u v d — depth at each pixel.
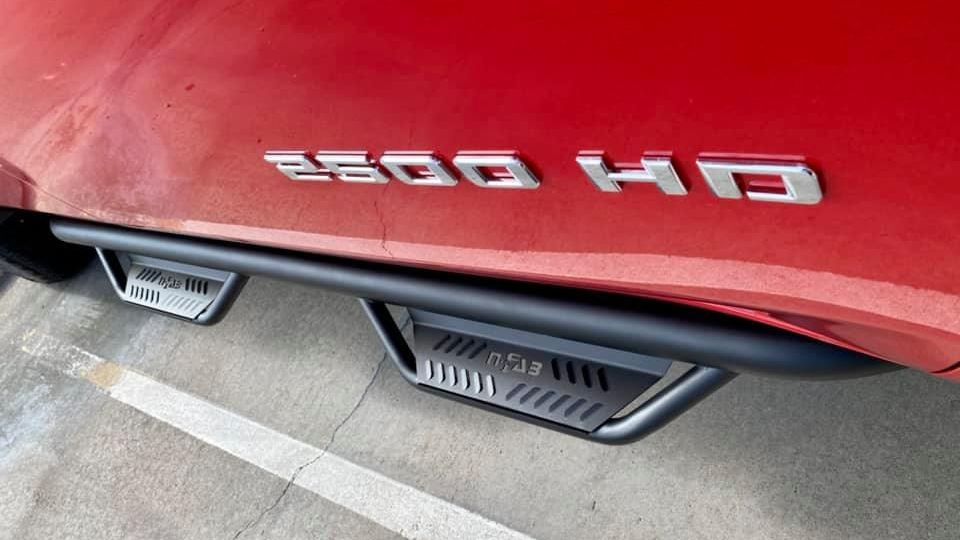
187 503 2.45
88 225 2.24
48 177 1.88
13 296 3.72
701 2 0.77
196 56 1.33
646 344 1.20
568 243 1.05
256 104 1.27
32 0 1.62
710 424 1.85
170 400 2.77
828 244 0.82
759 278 0.90
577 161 0.94
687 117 0.83
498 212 1.09
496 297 1.33
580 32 0.87
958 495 1.56
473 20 0.95
